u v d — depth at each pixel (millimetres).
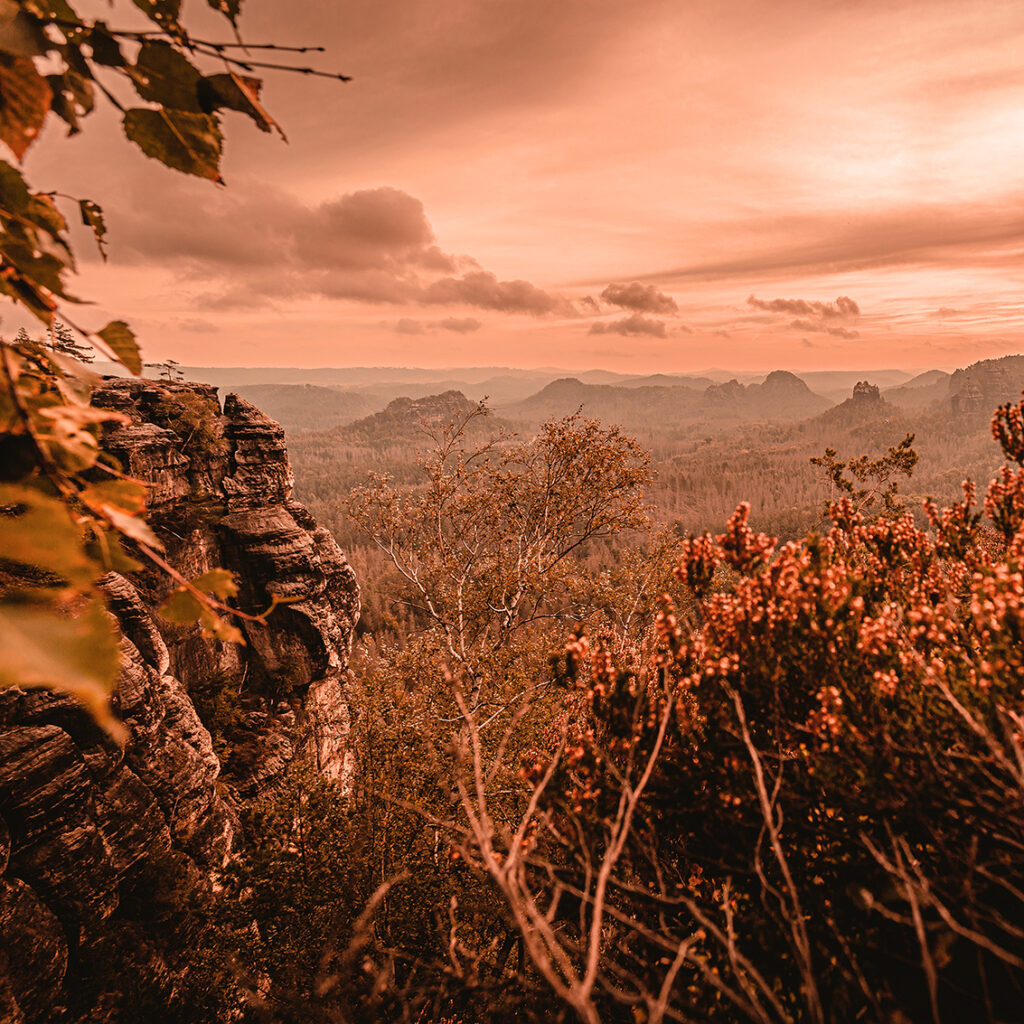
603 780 3723
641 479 21750
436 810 11648
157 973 13906
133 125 1323
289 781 13883
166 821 17906
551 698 14422
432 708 17484
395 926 10242
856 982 2982
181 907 15547
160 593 24156
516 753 12586
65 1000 12789
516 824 7465
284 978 11047
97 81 1283
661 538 22031
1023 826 2885
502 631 20672
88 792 14852
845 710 3389
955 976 3041
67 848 14078
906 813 3043
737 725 3641
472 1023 4527
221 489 29484
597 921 2223
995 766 3029
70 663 934
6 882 12984
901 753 3170
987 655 3371
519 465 22891
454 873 10367
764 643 3641
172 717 20062
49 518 1073
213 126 1322
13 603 982
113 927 14258
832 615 3617
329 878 11828
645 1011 3236
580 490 21875
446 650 19766
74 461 1267
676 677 4113
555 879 2633
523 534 23156
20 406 1229
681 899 2574
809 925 3271
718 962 3428
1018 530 4109
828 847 3539
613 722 3834
